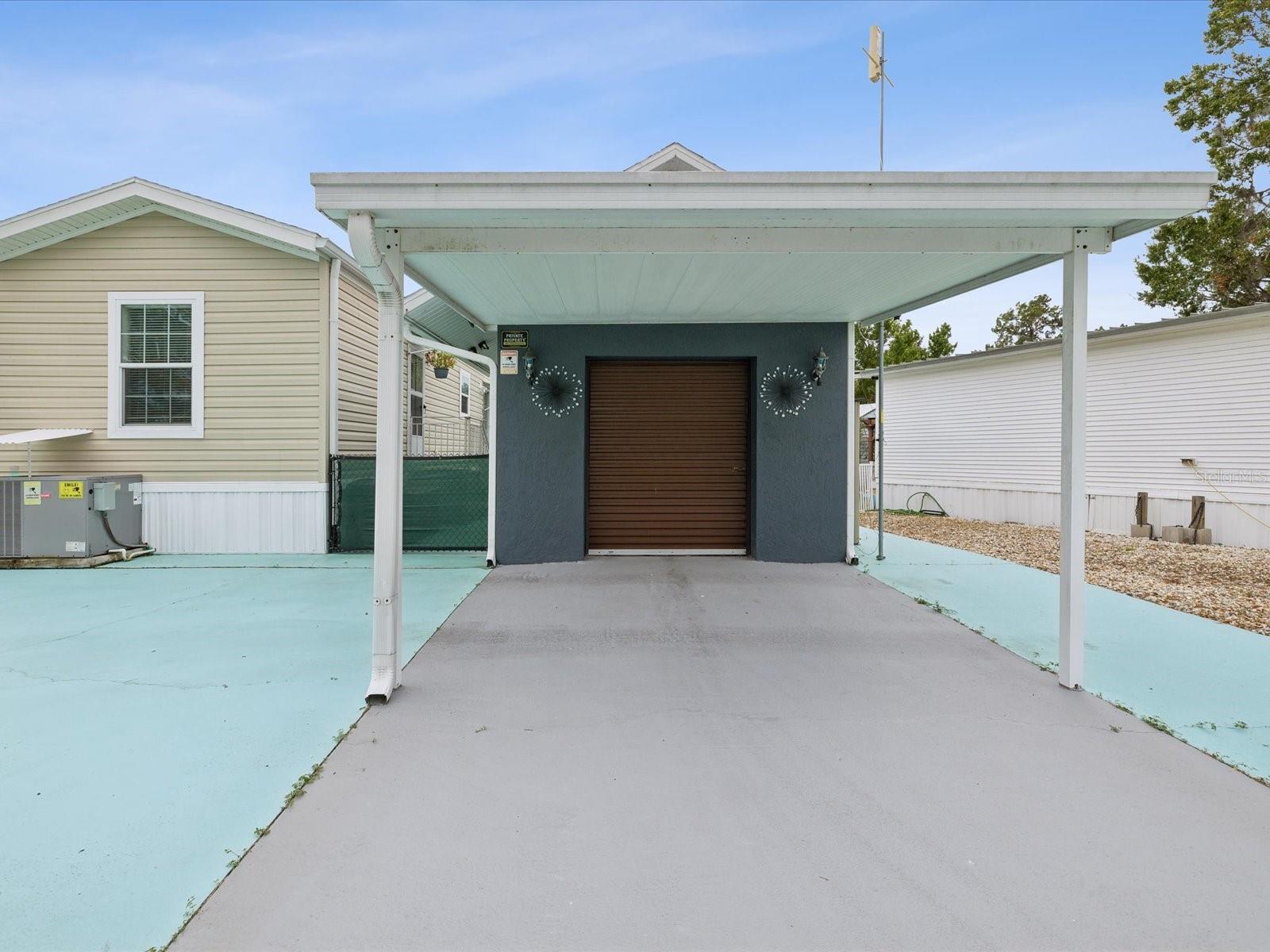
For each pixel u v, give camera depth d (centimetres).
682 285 510
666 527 730
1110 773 267
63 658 404
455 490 807
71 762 270
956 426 1423
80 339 790
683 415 727
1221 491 941
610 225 351
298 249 779
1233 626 493
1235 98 1383
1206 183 315
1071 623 357
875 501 1661
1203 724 313
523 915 186
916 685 364
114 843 215
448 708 331
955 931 180
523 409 690
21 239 766
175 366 793
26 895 190
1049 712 328
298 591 590
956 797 249
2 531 706
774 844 219
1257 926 182
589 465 727
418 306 703
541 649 425
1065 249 353
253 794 247
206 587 608
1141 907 189
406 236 350
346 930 179
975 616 508
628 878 201
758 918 185
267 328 793
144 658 405
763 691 355
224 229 782
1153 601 586
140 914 183
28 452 759
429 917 184
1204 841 221
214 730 303
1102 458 1104
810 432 690
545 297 558
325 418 798
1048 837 223
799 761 278
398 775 262
